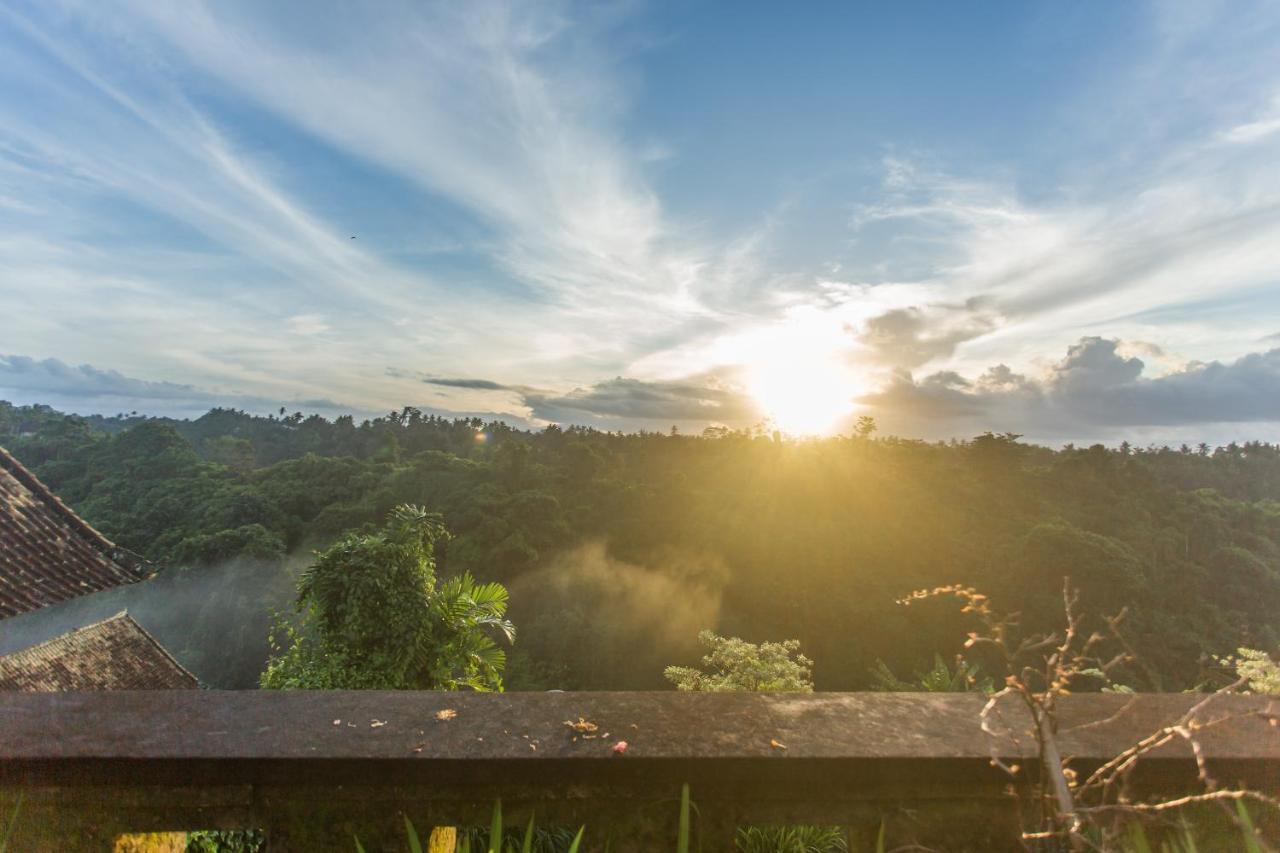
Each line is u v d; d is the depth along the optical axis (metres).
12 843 1.03
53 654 10.81
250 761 1.02
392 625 8.62
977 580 37.41
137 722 1.11
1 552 7.61
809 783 1.07
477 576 39.97
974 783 1.09
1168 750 1.10
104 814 1.05
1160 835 1.11
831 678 35.41
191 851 2.97
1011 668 0.98
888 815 1.09
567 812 1.06
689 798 1.05
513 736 1.09
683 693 1.28
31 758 1.01
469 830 1.06
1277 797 1.10
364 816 1.05
